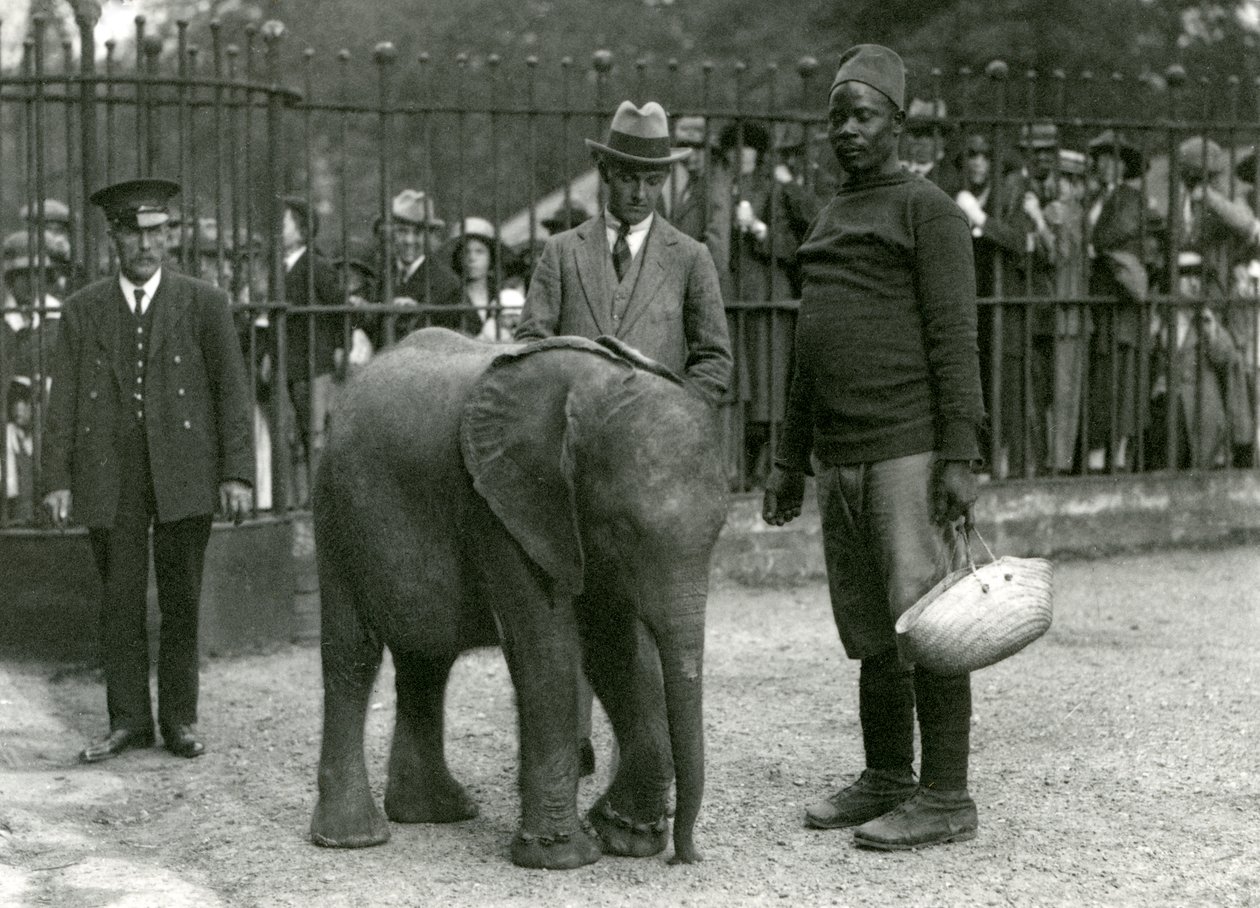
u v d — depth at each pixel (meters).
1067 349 13.70
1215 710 8.98
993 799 7.48
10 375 11.38
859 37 25.17
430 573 6.75
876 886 6.41
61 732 9.22
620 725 6.73
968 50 23.38
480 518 6.46
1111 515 13.72
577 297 7.80
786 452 7.36
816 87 24.89
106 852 7.14
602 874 6.57
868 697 7.19
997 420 13.38
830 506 7.06
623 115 7.73
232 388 8.95
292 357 11.92
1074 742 8.41
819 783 7.85
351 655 7.10
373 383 6.98
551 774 6.61
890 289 6.86
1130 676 9.77
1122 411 14.08
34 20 10.64
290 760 8.59
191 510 8.73
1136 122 13.68
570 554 6.20
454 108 11.68
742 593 12.62
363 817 7.11
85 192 10.71
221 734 9.15
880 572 6.95
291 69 27.05
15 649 10.63
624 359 6.19
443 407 6.68
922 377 6.83
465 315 11.91
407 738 7.41
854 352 6.88
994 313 13.24
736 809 7.44
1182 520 13.98
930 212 6.80
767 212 12.94
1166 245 14.03
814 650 10.76
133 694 8.85
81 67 10.66
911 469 6.81
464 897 6.39
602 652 6.70
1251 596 12.09
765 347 12.86
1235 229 14.06
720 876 6.53
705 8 26.39
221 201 10.84
